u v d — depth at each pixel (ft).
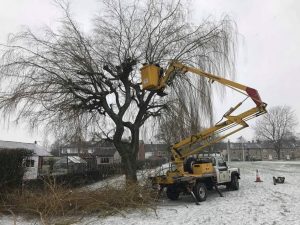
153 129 58.49
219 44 51.98
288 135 316.19
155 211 35.91
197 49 52.13
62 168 78.59
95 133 55.52
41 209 35.81
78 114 49.47
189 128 52.26
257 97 42.75
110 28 51.29
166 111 54.75
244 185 64.59
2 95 45.68
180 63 46.98
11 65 46.37
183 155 47.57
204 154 54.03
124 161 51.72
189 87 52.75
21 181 43.91
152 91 47.26
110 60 50.72
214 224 29.86
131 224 31.55
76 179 62.44
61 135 50.26
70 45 48.57
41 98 45.50
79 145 53.62
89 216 35.68
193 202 45.03
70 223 32.09
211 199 47.11
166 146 55.31
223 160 56.44
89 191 38.93
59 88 46.78
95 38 51.01
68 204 36.11
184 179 43.37
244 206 39.11
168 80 49.52
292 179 73.36
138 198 39.65
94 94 49.83
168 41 51.26
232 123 45.14
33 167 54.13
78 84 49.29
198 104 51.98
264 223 29.19
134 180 46.24
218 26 52.90
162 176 45.50
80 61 47.96
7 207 38.34
